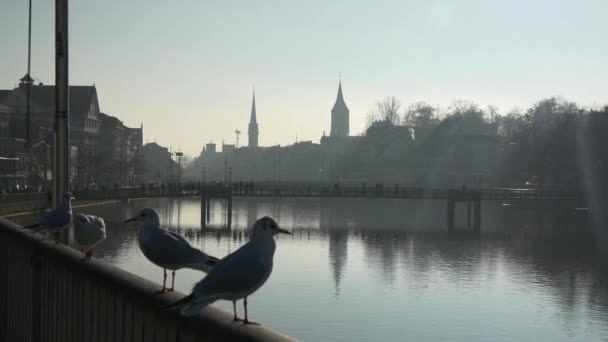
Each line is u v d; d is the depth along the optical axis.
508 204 128.25
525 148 134.12
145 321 5.02
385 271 53.16
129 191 92.31
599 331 35.81
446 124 183.50
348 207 147.00
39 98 157.25
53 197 13.30
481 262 59.53
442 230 87.75
